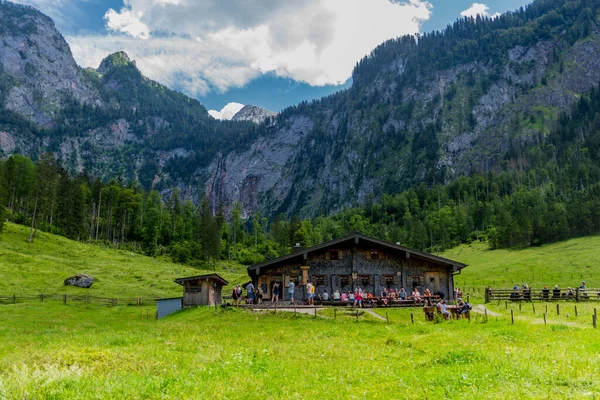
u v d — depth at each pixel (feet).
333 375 49.37
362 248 169.27
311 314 128.26
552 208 558.56
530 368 46.11
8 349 78.13
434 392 40.37
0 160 550.36
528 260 390.83
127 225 567.18
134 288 277.85
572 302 172.14
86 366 52.60
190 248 517.55
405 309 139.33
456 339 76.69
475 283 321.52
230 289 301.02
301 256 169.37
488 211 653.71
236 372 50.75
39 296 214.90
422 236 603.67
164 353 64.54
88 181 627.05
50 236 400.26
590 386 39.22
